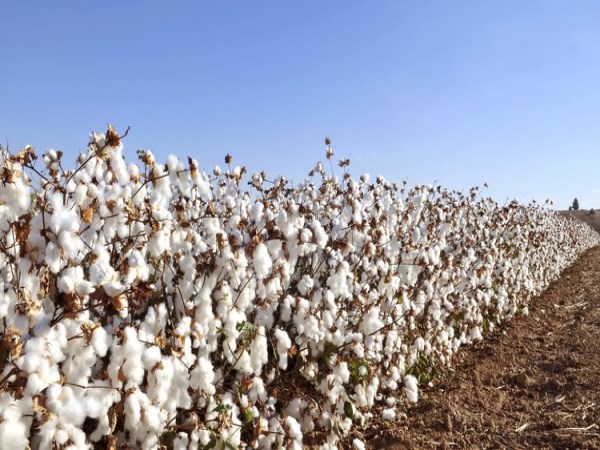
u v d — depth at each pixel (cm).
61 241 218
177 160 311
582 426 440
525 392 536
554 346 727
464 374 583
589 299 1133
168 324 306
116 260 313
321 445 357
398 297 485
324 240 367
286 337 334
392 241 488
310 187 581
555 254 1505
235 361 315
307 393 383
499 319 825
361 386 395
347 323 431
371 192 539
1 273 245
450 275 622
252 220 437
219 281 318
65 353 224
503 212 959
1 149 238
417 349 507
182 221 323
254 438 302
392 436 414
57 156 343
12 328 203
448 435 423
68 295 216
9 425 185
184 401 268
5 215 225
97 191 270
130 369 228
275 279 342
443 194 807
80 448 203
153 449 249
